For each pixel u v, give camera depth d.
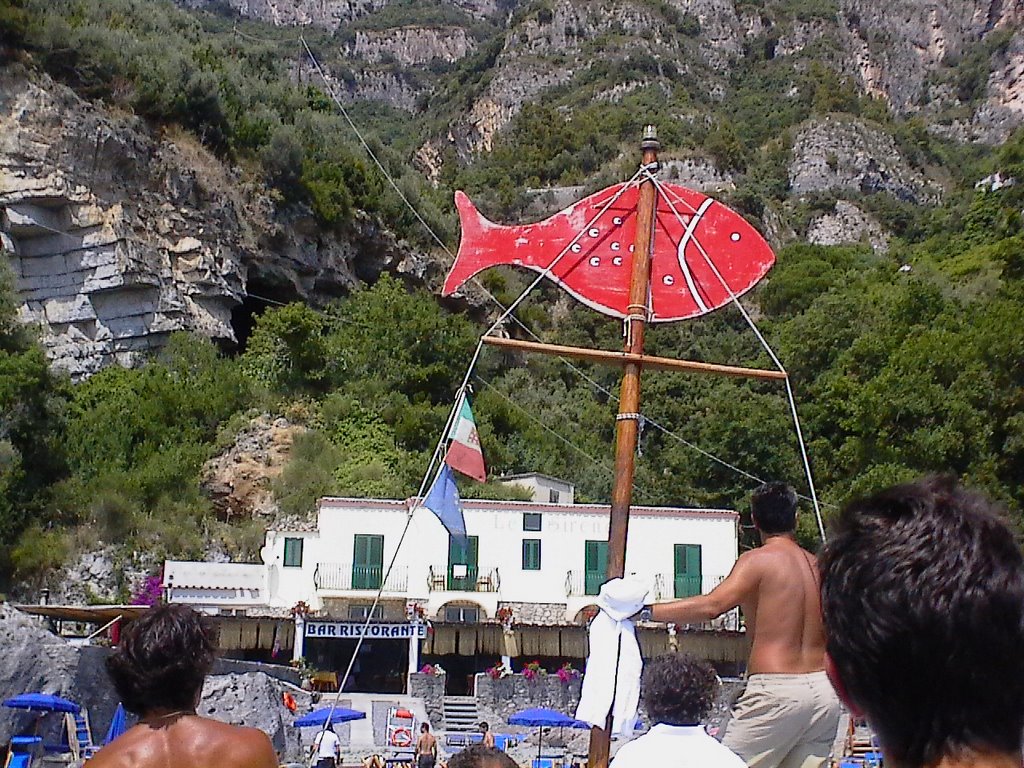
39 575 47.56
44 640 28.20
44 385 52.91
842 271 92.62
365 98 197.25
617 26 178.12
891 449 48.19
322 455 57.72
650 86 163.38
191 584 42.72
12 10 59.25
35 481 50.56
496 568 43.75
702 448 60.84
